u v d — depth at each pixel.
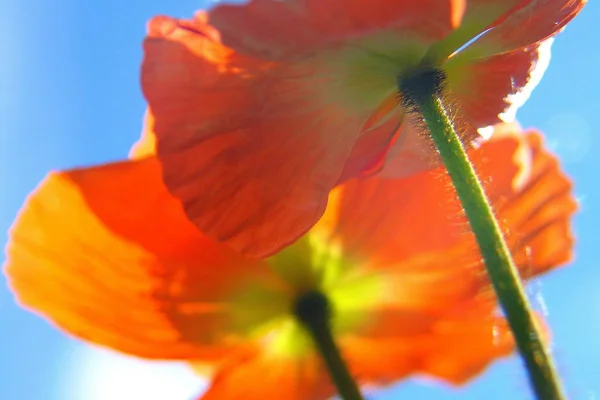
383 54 0.25
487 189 0.26
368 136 0.27
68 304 0.26
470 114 0.27
